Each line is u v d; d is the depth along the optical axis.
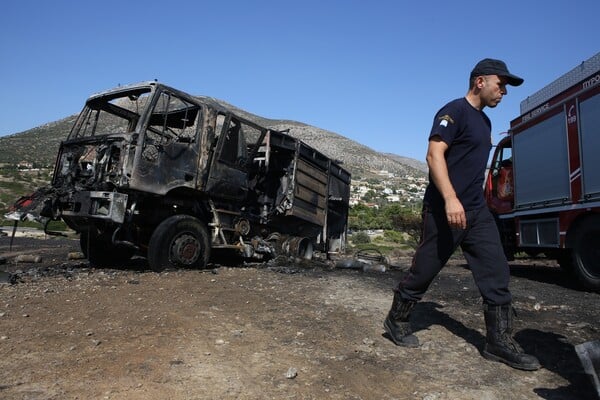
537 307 5.59
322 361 3.36
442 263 3.50
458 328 4.36
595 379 2.49
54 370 2.98
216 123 8.71
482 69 3.42
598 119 7.12
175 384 2.83
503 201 10.15
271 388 2.85
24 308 4.58
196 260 8.06
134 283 6.25
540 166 8.59
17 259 9.43
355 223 44.84
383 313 4.88
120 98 8.23
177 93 8.06
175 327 4.07
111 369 3.03
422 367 3.30
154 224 8.23
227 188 8.99
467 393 2.87
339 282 7.08
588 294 6.98
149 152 7.53
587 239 7.42
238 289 6.09
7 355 3.23
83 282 6.25
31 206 7.88
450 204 3.18
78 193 7.44
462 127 3.36
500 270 3.41
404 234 36.16
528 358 3.26
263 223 10.41
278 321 4.44
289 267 9.31
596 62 7.15
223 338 3.81
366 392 2.85
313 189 11.36
